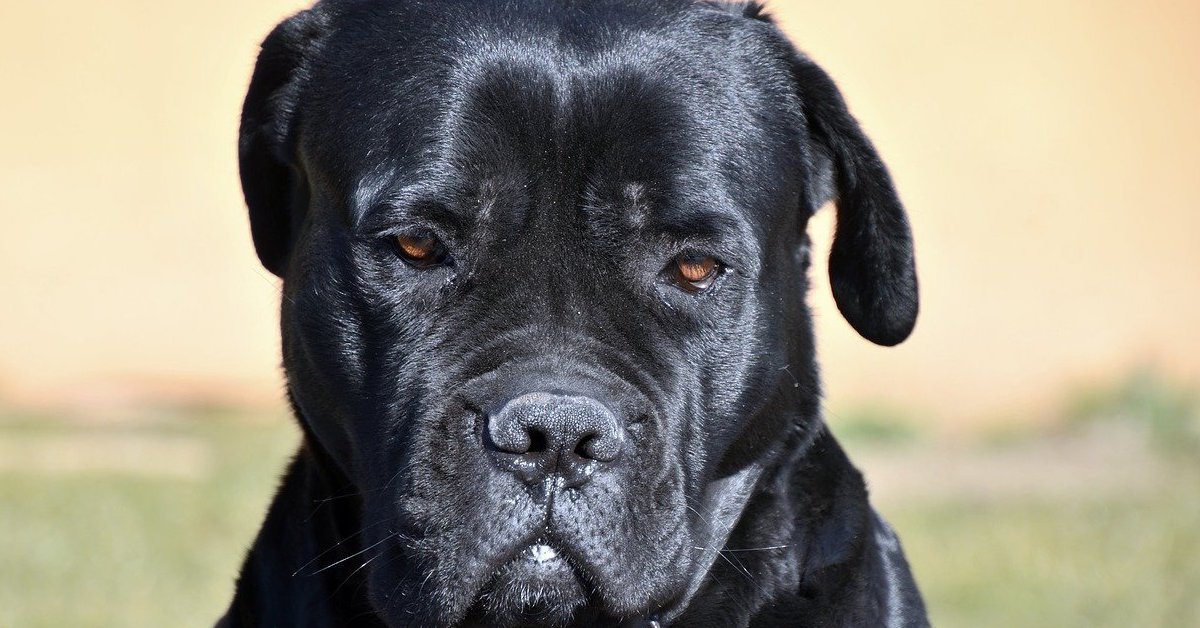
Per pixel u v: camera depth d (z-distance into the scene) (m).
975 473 29.48
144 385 39.44
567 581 8.17
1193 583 20.72
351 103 8.98
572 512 8.09
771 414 9.20
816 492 9.60
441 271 8.59
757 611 9.27
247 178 9.87
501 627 8.34
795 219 9.52
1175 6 39.03
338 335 8.79
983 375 37.94
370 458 8.67
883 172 9.60
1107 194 39.00
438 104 8.60
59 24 40.22
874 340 10.03
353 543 9.23
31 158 40.00
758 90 9.30
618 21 8.95
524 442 8.02
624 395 8.30
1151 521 24.45
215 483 26.25
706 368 8.77
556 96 8.55
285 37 9.56
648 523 8.34
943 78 39.06
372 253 8.63
